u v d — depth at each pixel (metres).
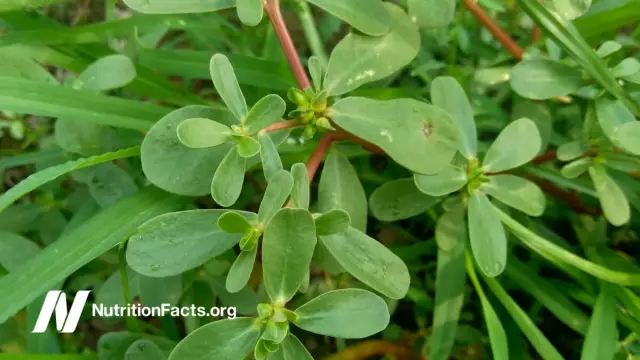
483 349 0.18
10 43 0.16
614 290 0.16
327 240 0.12
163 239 0.12
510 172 0.17
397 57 0.14
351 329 0.11
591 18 0.17
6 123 0.20
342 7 0.14
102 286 0.16
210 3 0.14
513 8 0.20
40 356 0.14
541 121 0.17
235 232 0.12
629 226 0.18
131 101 0.15
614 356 0.16
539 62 0.15
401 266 0.12
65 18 0.24
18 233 0.18
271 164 0.13
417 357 0.18
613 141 0.14
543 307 0.19
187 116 0.13
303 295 0.18
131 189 0.16
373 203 0.15
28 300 0.13
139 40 0.18
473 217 0.14
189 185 0.13
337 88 0.14
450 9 0.14
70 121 0.16
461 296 0.16
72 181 0.19
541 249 0.16
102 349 0.14
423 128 0.13
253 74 0.18
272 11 0.14
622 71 0.15
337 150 0.15
